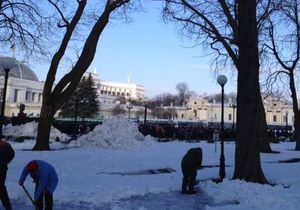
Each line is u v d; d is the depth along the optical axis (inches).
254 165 633.0
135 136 1251.8
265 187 574.2
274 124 4175.7
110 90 7401.6
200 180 652.7
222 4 807.7
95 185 567.5
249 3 660.7
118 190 533.6
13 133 1366.9
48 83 1051.9
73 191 515.2
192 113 5580.7
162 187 576.1
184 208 457.4
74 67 1073.5
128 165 810.2
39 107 4293.8
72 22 1072.2
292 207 463.2
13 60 700.0
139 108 5103.3
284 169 855.1
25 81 4751.5
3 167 379.6
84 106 3565.5
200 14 792.9
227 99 5669.3
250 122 641.6
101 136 1178.0
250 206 471.5
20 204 440.5
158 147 1224.2
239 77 661.9
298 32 1444.4
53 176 352.5
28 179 568.1
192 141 1722.4
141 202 478.3
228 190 551.5
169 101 6599.4
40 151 978.7
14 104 4279.0
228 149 1280.8
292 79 1530.5
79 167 754.8
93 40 1085.1
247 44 656.4
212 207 462.3
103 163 823.1
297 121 1518.2
